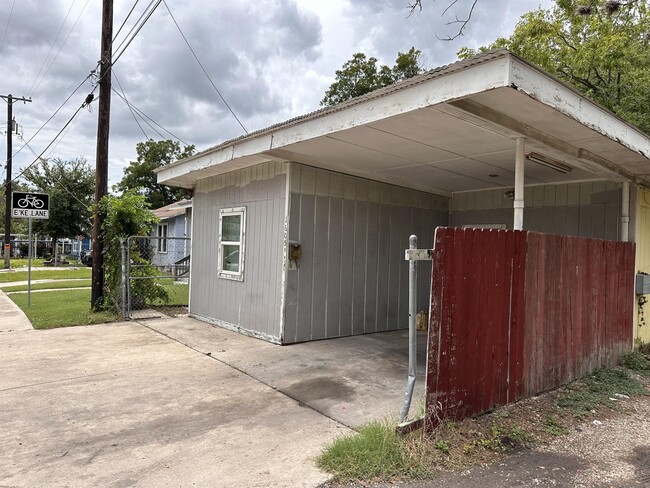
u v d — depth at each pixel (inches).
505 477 110.0
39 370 189.9
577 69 482.6
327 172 263.1
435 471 110.2
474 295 139.9
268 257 259.0
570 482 109.6
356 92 943.0
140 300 359.9
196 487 99.5
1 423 134.6
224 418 140.8
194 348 235.0
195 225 345.4
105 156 348.5
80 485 99.7
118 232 342.6
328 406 152.2
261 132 214.2
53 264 1045.8
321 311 262.7
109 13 346.3
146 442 122.8
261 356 219.9
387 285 301.3
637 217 251.6
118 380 178.1
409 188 314.2
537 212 290.8
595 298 207.5
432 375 126.1
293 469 108.3
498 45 510.9
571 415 154.8
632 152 194.9
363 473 106.4
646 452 129.1
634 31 463.8
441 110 141.8
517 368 159.2
